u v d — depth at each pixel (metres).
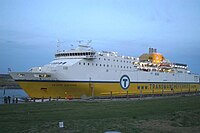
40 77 54.81
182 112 35.66
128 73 71.00
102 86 62.94
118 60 68.25
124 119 30.44
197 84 108.56
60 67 56.34
